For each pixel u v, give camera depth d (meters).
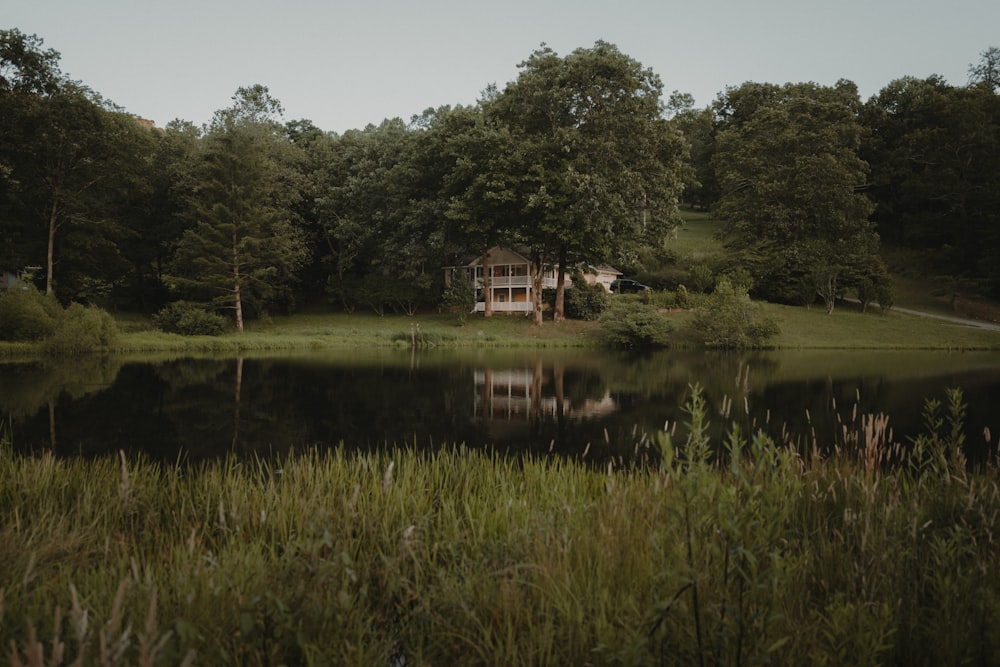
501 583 3.04
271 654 2.35
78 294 37.28
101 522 4.45
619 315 34.66
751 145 56.41
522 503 4.43
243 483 5.35
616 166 36.22
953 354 30.09
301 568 2.88
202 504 4.86
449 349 32.41
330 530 3.81
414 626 3.01
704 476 2.52
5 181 33.28
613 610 2.71
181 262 37.59
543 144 37.59
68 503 4.88
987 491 3.97
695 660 2.30
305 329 38.16
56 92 34.00
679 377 19.02
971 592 2.85
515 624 2.77
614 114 36.12
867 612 2.69
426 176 43.31
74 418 11.28
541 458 8.30
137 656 2.28
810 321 40.31
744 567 2.64
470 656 2.68
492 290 50.94
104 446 8.98
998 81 67.38
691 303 41.94
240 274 38.31
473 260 51.28
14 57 32.47
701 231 71.00
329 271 50.28
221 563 3.29
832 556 3.40
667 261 54.03
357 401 13.76
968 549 3.20
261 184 39.59
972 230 55.28
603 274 52.44
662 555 2.93
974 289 48.59
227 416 11.67
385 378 18.38
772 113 55.12
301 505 4.39
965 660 2.34
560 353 30.19
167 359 24.58
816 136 51.97
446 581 3.21
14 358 23.80
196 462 7.89
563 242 38.41
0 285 38.94
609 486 4.35
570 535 3.68
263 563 3.12
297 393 14.98
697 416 2.62
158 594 2.81
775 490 3.30
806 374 20.02
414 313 46.78
